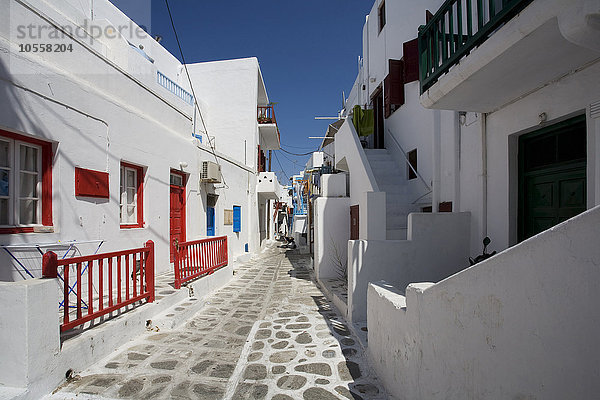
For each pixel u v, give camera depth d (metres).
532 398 1.39
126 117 5.92
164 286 5.73
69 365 2.99
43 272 2.88
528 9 2.69
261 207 18.28
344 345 3.96
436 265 4.92
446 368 2.03
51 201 4.43
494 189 4.67
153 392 2.86
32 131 4.07
